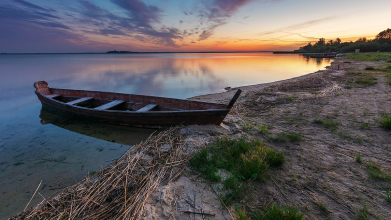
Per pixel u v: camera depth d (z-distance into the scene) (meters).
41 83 11.08
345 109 7.16
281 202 2.91
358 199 2.91
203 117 6.04
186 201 2.95
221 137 5.26
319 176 3.48
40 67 39.16
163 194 3.10
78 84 18.34
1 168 4.70
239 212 2.60
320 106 7.80
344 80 13.73
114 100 9.73
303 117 6.68
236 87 15.75
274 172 3.64
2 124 7.79
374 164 3.68
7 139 6.38
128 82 19.30
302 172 3.61
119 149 5.60
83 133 6.76
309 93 10.40
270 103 8.88
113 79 21.36
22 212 3.25
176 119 6.29
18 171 4.56
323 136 5.10
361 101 8.00
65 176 4.35
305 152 4.33
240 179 3.44
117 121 7.07
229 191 3.14
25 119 8.41
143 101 8.95
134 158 4.43
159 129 6.73
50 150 5.61
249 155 3.94
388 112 6.47
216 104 6.85
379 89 9.89
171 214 2.71
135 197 3.08
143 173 3.84
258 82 18.69
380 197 2.92
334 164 3.82
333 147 4.49
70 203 3.23
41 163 4.91
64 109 8.38
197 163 3.89
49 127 7.36
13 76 24.33
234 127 6.03
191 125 6.19
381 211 2.67
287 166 3.82
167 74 25.48
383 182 3.22
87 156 5.23
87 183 3.81
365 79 12.78
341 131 5.31
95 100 10.20
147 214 2.73
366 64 24.97
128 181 3.64
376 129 5.23
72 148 5.70
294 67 33.97
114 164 4.48
